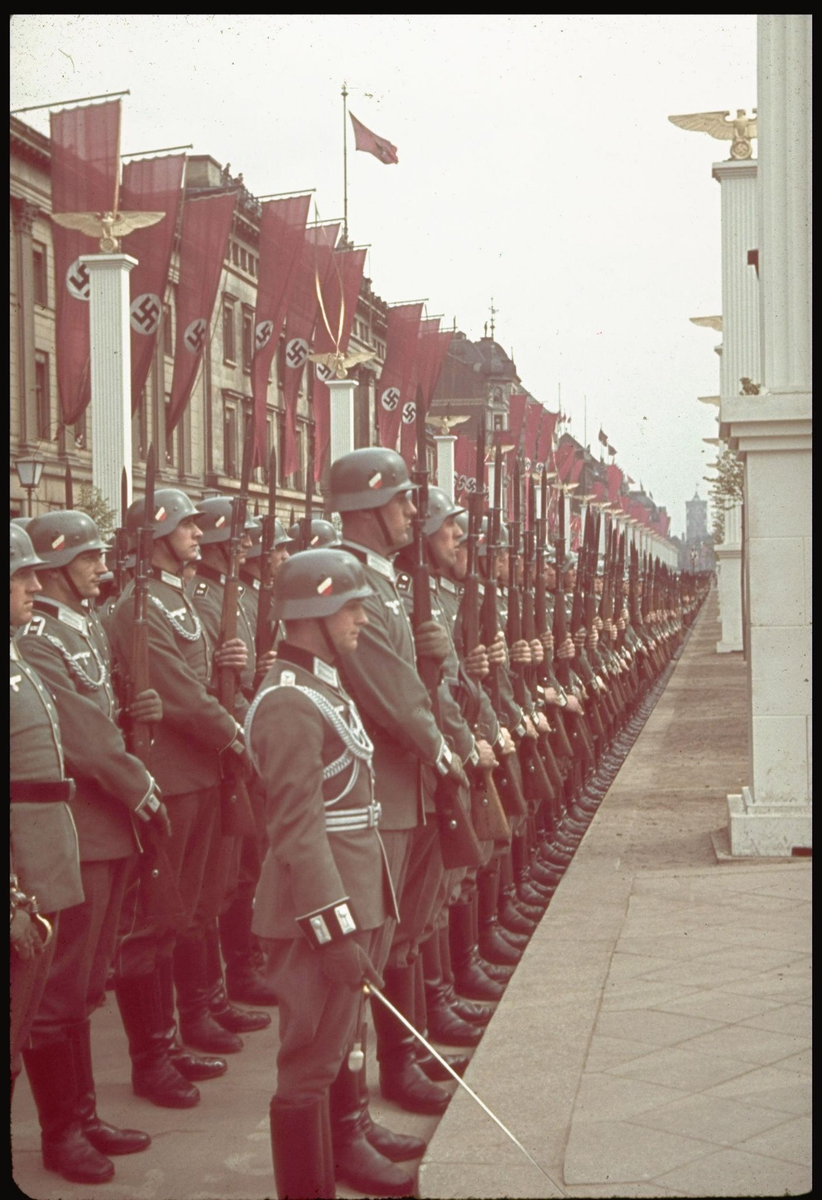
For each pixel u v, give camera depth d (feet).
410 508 15.66
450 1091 16.52
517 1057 15.76
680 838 30.22
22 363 62.08
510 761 21.34
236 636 19.95
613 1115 13.89
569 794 34.30
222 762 18.75
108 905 15.64
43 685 14.83
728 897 23.08
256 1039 19.27
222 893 19.03
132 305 52.54
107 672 16.56
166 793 18.25
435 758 15.42
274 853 12.24
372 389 100.22
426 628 16.37
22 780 13.89
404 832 15.67
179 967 18.71
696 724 58.29
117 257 48.52
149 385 78.28
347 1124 13.83
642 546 169.58
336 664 14.62
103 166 48.70
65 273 50.44
